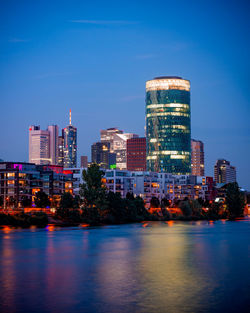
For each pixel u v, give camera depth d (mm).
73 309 54375
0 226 190750
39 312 53250
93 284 68812
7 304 56844
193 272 79000
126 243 128500
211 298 59250
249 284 68188
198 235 157000
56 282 70562
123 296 60656
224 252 107562
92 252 108000
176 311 53188
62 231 172625
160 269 82500
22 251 109875
